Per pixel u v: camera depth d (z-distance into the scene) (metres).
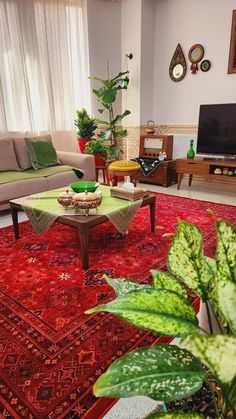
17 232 2.48
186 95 4.30
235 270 0.44
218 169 3.70
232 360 0.33
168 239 2.46
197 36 4.00
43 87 4.12
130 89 4.59
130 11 4.29
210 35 3.89
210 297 0.49
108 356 1.29
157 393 0.42
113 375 0.43
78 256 2.19
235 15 3.62
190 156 3.99
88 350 1.33
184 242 0.53
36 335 1.42
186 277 0.52
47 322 1.50
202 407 0.57
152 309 0.46
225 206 3.29
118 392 0.41
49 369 1.23
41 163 3.55
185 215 3.03
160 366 0.45
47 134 4.20
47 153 3.65
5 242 2.45
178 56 4.22
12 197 2.98
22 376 1.20
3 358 1.29
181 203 3.44
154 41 4.45
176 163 4.06
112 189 2.38
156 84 4.59
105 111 4.88
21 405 1.08
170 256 0.53
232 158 3.85
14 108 3.91
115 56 4.66
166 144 4.30
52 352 1.32
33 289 1.78
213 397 0.55
